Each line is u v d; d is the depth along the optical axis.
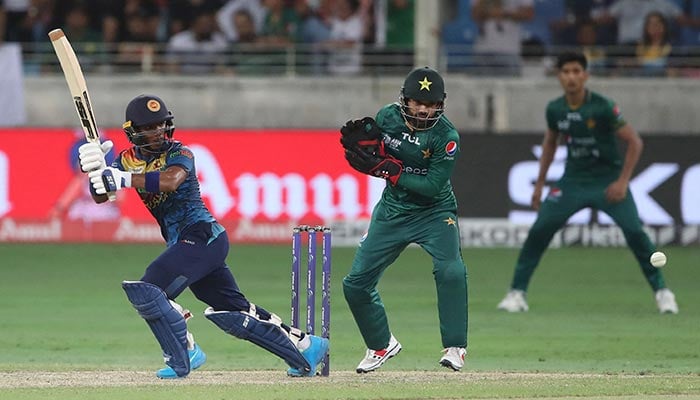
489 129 68.81
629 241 42.09
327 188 63.19
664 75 69.81
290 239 63.50
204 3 71.38
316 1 71.38
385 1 71.75
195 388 25.83
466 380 27.91
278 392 25.17
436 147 27.33
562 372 30.39
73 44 71.25
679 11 71.38
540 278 53.31
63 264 56.06
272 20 71.25
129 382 27.27
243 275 52.62
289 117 69.19
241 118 69.25
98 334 37.94
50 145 63.84
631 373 29.92
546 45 71.62
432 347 35.69
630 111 68.81
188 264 26.25
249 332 27.44
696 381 27.52
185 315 28.39
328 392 25.22
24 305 44.16
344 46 70.75
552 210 42.09
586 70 40.50
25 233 64.00
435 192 27.38
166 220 26.70
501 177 63.12
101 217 64.25
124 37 71.62
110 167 25.89
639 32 71.38
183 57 71.00
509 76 70.19
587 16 71.50
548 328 39.41
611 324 40.38
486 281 52.09
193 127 69.12
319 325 40.53
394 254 28.19
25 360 32.72
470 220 63.34
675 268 56.03
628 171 40.94
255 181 63.38
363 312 28.33
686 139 62.72
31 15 71.44
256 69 70.88
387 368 31.17
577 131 40.88
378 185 63.00
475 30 71.69
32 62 70.81
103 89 68.81
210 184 63.34
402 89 27.19
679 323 40.59
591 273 54.94
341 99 69.00
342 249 62.16
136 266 55.53
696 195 62.81
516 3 71.69
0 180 63.81
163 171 25.84
